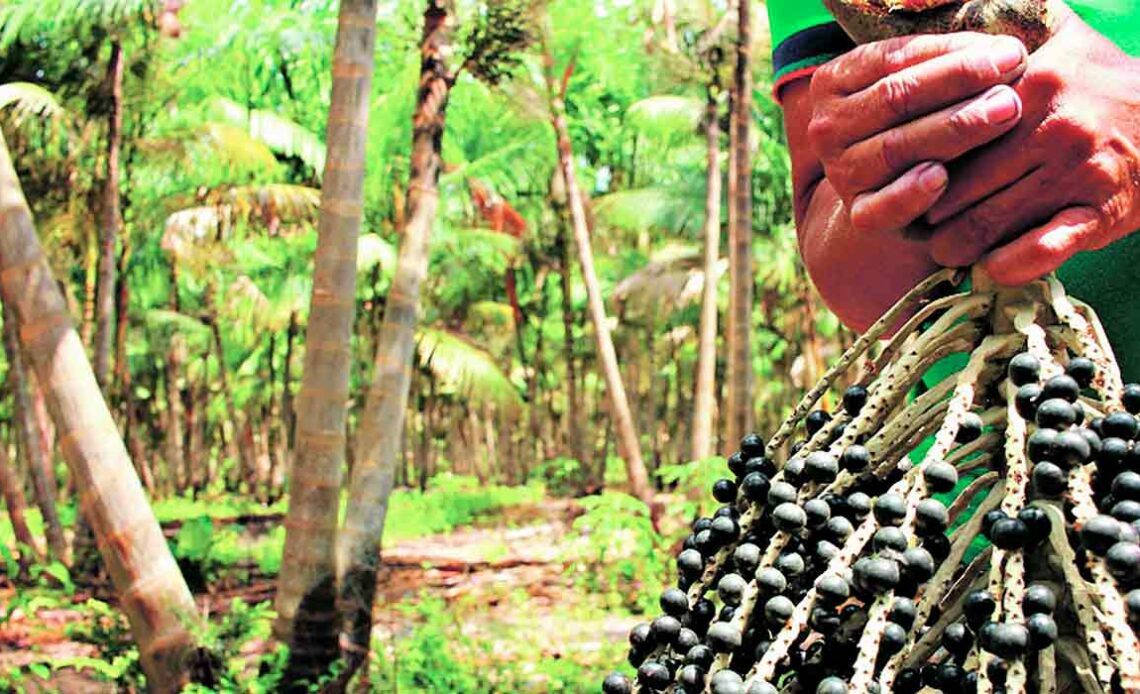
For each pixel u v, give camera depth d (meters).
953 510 0.80
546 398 29.67
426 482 24.28
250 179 15.75
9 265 4.60
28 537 10.07
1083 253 1.07
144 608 4.78
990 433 0.79
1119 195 0.80
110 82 11.59
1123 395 0.74
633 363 27.25
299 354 26.19
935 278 0.85
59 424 4.73
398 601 8.59
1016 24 0.79
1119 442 0.71
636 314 23.22
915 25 0.81
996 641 0.65
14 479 10.12
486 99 15.27
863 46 0.82
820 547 0.75
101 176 12.98
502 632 7.38
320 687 5.03
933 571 0.71
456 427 28.41
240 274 20.84
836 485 0.77
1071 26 0.83
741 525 0.79
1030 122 0.79
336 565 5.24
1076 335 0.76
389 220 17.80
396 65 14.45
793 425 0.85
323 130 17.75
